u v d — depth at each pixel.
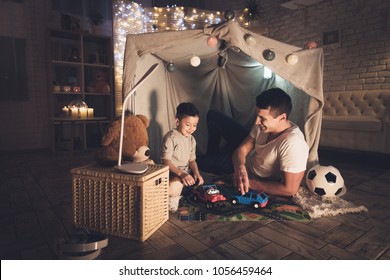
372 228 1.65
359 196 2.26
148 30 5.96
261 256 1.33
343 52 4.91
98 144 4.80
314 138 2.34
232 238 1.51
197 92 3.13
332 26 5.02
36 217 1.81
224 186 2.35
